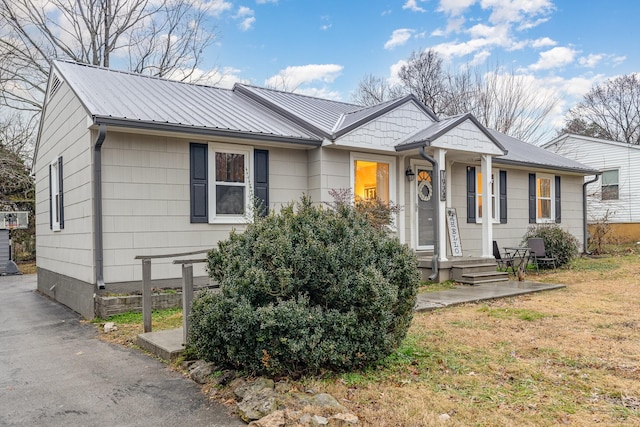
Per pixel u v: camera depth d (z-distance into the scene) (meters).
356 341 3.94
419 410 3.29
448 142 9.72
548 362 4.38
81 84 8.44
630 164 20.45
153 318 6.75
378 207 8.88
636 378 3.95
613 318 6.23
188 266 4.90
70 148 8.48
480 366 4.27
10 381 4.36
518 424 3.07
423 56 28.73
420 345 4.93
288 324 3.67
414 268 4.41
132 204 7.47
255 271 3.89
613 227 19.17
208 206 8.21
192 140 8.06
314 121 9.63
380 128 9.62
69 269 8.66
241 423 3.27
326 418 3.12
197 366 4.35
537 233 12.68
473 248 12.23
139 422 3.34
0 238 16.17
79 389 4.07
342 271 3.94
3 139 19.31
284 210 4.73
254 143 8.57
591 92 32.69
